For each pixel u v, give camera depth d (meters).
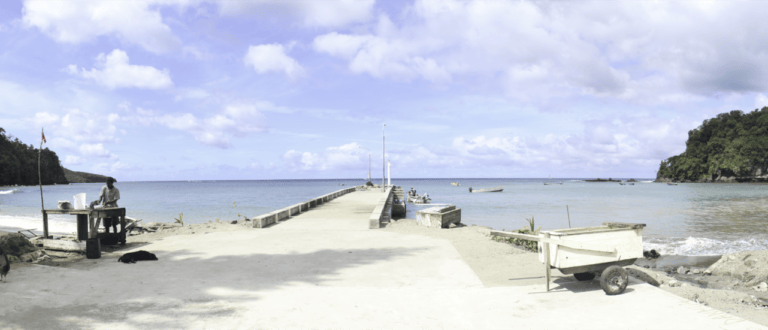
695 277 10.80
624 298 5.80
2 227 23.97
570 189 102.62
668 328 4.62
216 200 58.94
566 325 4.79
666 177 171.50
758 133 142.00
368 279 7.33
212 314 5.25
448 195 71.75
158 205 46.88
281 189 123.62
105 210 10.80
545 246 6.23
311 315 5.23
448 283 7.01
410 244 11.24
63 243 10.16
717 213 34.12
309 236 12.85
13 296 5.90
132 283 6.88
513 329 4.69
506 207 43.09
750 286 9.28
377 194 41.69
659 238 19.75
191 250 10.31
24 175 157.25
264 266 8.41
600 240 6.17
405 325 4.87
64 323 4.86
